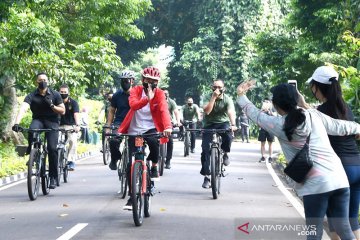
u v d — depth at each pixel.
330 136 8.38
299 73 33.34
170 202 14.73
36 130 15.14
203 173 16.30
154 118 12.36
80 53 28.84
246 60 54.88
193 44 57.53
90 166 24.31
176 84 64.62
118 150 15.16
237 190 17.11
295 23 33.44
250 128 53.66
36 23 24.77
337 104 8.26
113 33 35.31
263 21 55.53
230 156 30.14
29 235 11.14
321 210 7.34
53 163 15.87
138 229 11.58
